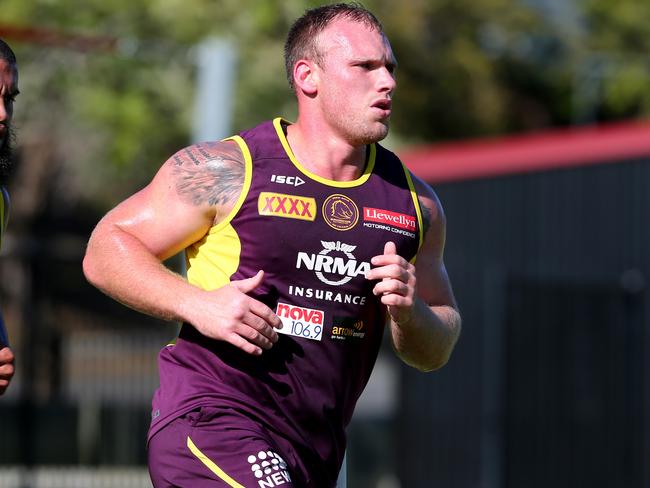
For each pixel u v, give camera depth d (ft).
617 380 146.20
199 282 43.65
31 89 217.15
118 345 155.22
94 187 253.44
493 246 150.41
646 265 144.97
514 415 145.69
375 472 202.59
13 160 49.47
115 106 210.38
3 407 159.33
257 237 42.45
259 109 207.41
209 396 42.93
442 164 156.35
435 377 151.33
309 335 42.91
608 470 145.89
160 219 43.06
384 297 41.88
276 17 213.05
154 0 207.10
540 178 149.79
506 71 362.74
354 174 43.75
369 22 43.60
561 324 147.95
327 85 42.93
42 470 156.15
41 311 152.87
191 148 43.86
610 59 377.71
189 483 42.16
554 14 396.78
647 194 145.28
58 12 206.08
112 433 158.30
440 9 335.67
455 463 147.74
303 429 43.78
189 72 211.00
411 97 310.65
